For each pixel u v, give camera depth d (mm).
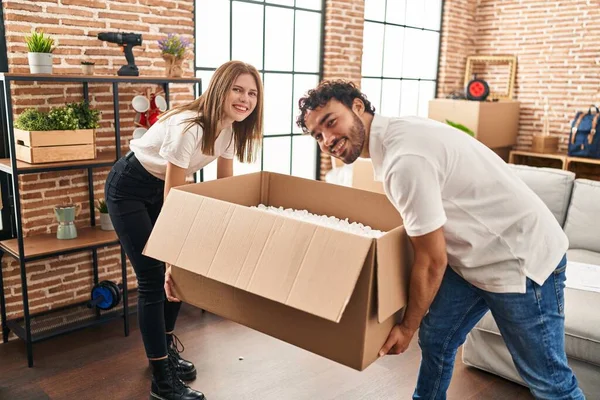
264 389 2588
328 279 1352
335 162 4793
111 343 3031
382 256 1370
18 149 2828
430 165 1470
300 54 4719
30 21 2910
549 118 6105
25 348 2965
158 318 2377
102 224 3189
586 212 3260
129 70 3094
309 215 2043
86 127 2936
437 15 6137
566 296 2557
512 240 1640
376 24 5434
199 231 1635
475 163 1598
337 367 2809
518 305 1684
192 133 2086
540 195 3396
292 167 4883
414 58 5988
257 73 2180
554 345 1726
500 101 5949
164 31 3520
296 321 1496
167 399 2414
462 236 1659
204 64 3990
